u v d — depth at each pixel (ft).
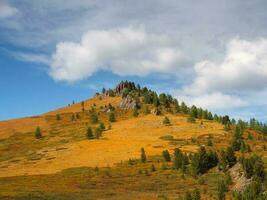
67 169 417.49
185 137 564.30
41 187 320.09
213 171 369.91
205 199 277.64
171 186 331.77
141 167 411.54
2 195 274.36
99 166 427.74
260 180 289.74
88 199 271.08
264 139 561.02
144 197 282.97
